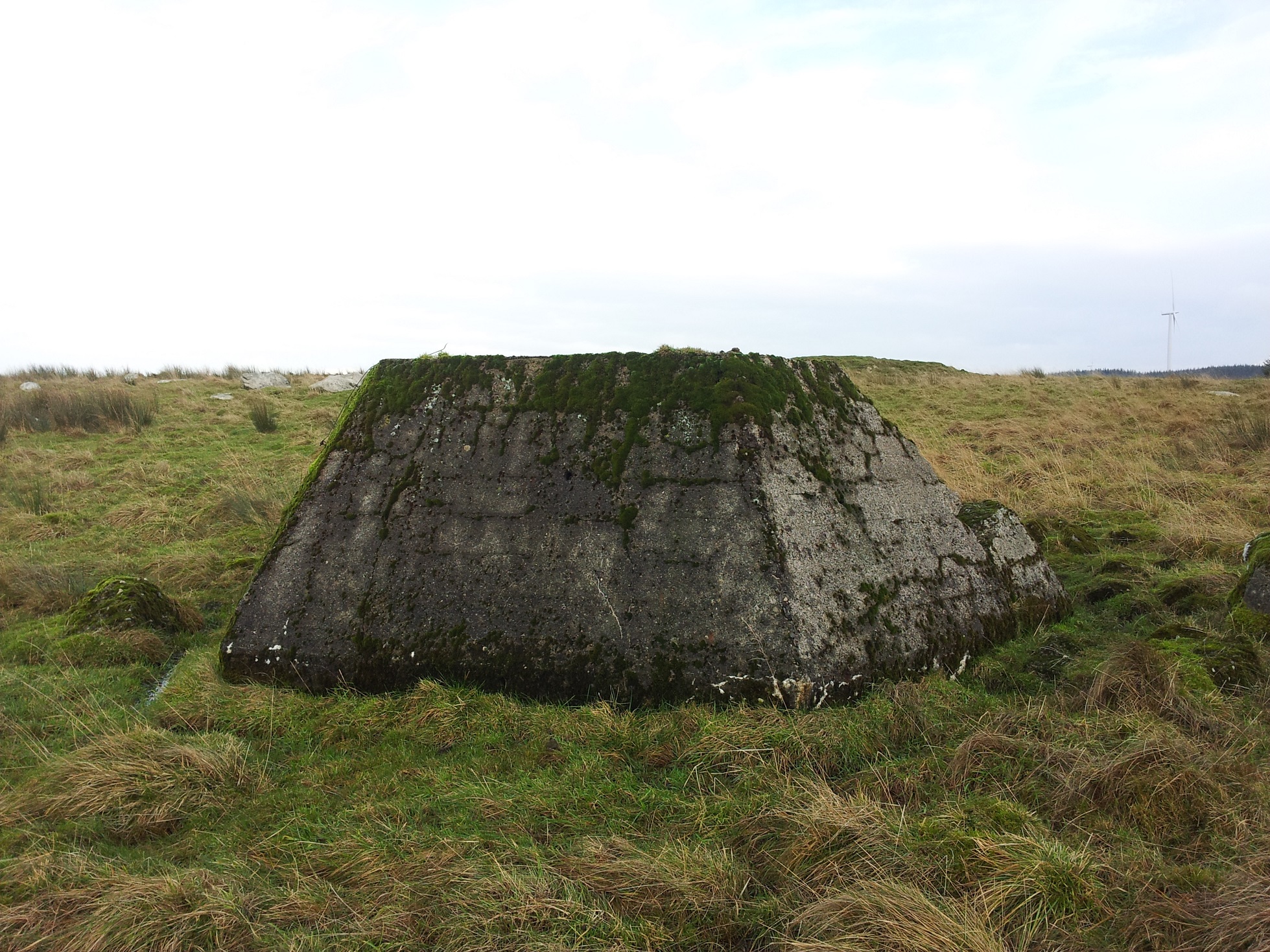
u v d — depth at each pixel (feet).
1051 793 10.73
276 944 8.55
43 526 30.60
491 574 15.62
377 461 17.65
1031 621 18.45
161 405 55.06
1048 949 7.98
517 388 17.69
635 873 9.36
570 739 12.92
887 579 15.79
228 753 12.61
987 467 39.63
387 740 13.41
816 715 12.87
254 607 16.40
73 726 14.02
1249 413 45.65
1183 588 19.52
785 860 9.68
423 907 9.02
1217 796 10.42
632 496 15.64
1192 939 7.93
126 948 8.36
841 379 19.39
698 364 16.80
